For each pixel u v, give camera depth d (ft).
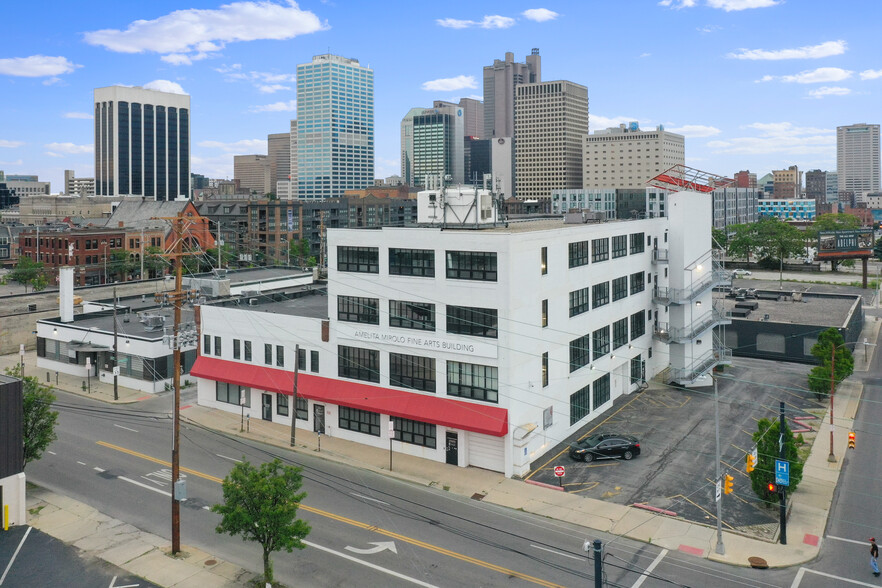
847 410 187.62
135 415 184.24
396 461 149.59
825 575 101.96
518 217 249.34
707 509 125.18
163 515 122.93
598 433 168.04
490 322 141.08
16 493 118.93
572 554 107.86
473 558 106.22
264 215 593.01
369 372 159.53
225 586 98.17
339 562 104.94
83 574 102.17
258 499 93.30
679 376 211.61
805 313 275.39
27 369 237.66
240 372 180.65
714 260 234.99
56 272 451.53
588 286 175.32
